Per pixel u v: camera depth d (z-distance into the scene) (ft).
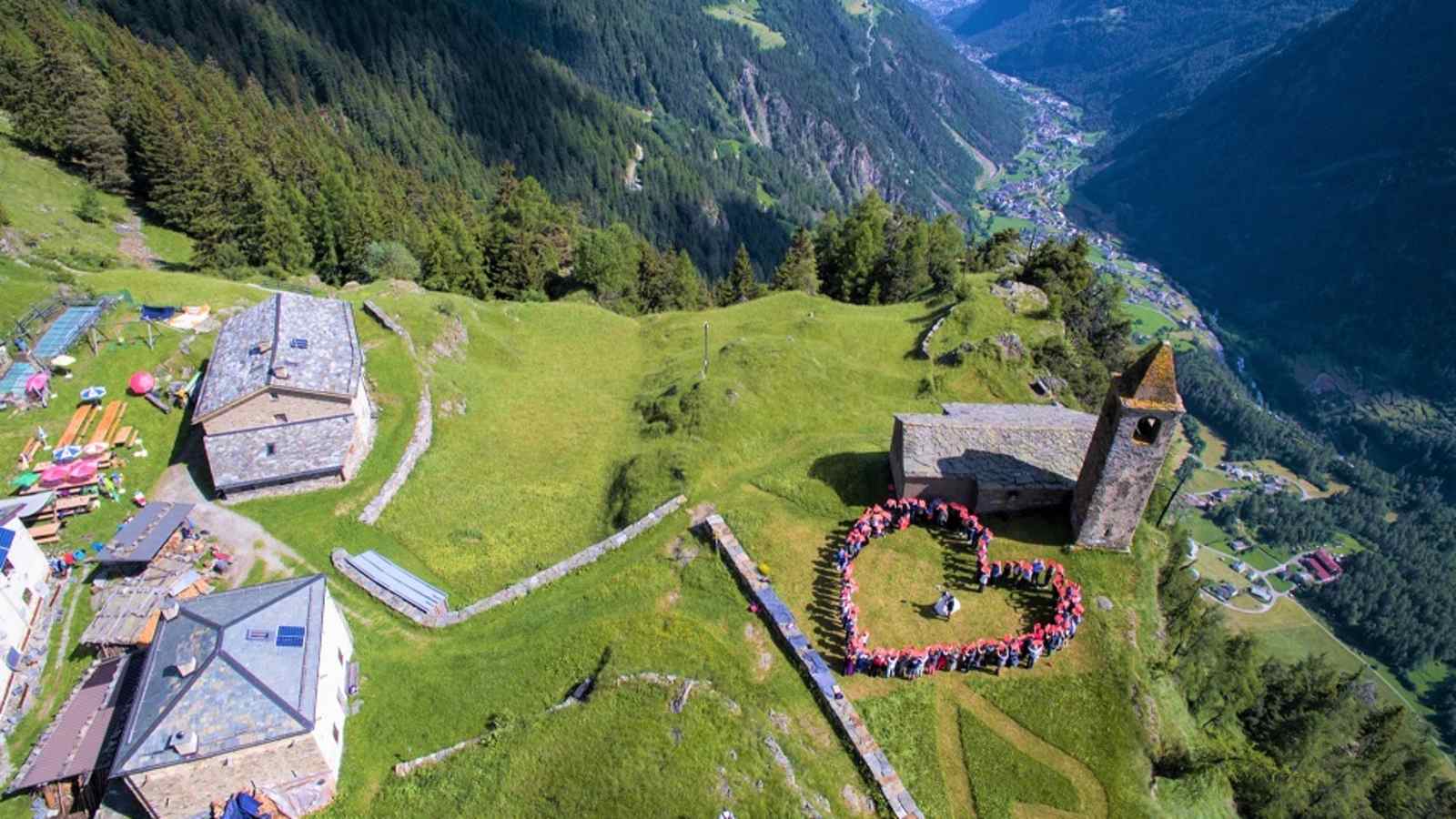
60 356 181.98
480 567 164.45
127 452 173.17
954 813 109.50
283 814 106.42
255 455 167.32
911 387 242.99
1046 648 129.70
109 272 237.04
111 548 143.74
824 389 225.35
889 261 356.59
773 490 169.07
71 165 352.08
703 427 196.95
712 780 106.11
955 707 122.31
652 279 383.04
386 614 145.07
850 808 107.55
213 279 248.52
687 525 160.56
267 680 104.99
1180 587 153.48
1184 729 130.52
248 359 175.94
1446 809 182.19
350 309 206.80
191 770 99.76
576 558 154.71
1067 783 113.09
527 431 217.15
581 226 567.59
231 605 114.32
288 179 374.84
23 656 129.49
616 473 193.98
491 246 354.13
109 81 385.50
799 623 133.49
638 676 119.55
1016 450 157.38
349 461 176.45
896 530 154.30
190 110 397.80
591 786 105.70
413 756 117.91
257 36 619.26
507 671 129.80
